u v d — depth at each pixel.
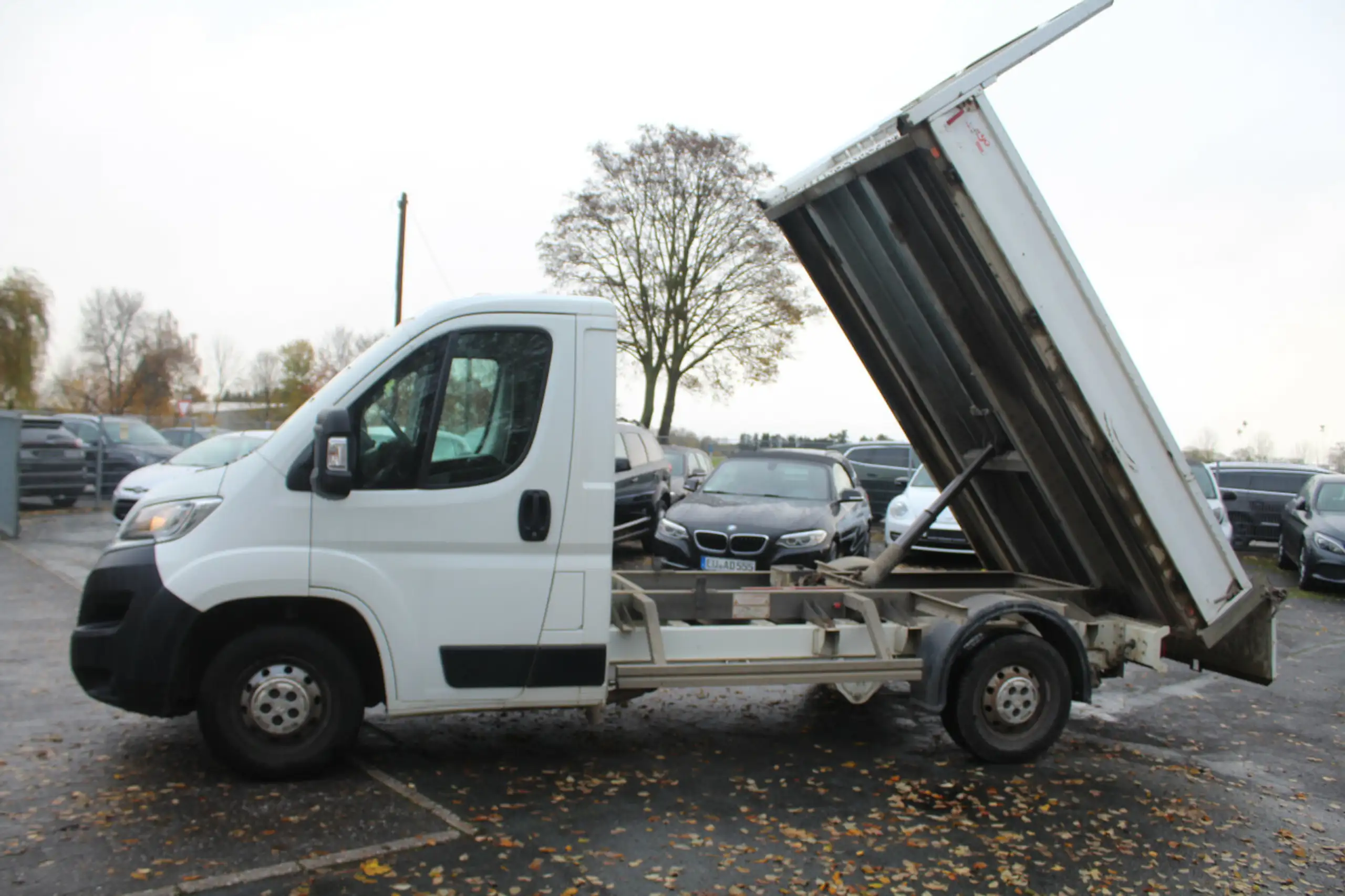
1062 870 4.55
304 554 4.94
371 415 5.11
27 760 5.36
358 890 3.99
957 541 14.22
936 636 5.95
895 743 6.46
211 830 4.49
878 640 6.02
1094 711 7.54
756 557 10.30
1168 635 6.26
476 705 5.15
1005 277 5.35
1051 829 5.05
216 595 4.86
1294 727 7.26
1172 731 7.05
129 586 4.88
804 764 5.93
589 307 5.33
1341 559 14.11
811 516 10.62
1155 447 5.77
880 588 7.09
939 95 5.07
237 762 5.03
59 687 6.88
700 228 37.78
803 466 12.10
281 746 5.06
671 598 6.34
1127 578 6.47
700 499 11.34
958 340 5.93
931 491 15.23
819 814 5.11
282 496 4.96
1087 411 5.60
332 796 4.95
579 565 5.24
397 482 5.08
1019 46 5.23
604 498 5.27
